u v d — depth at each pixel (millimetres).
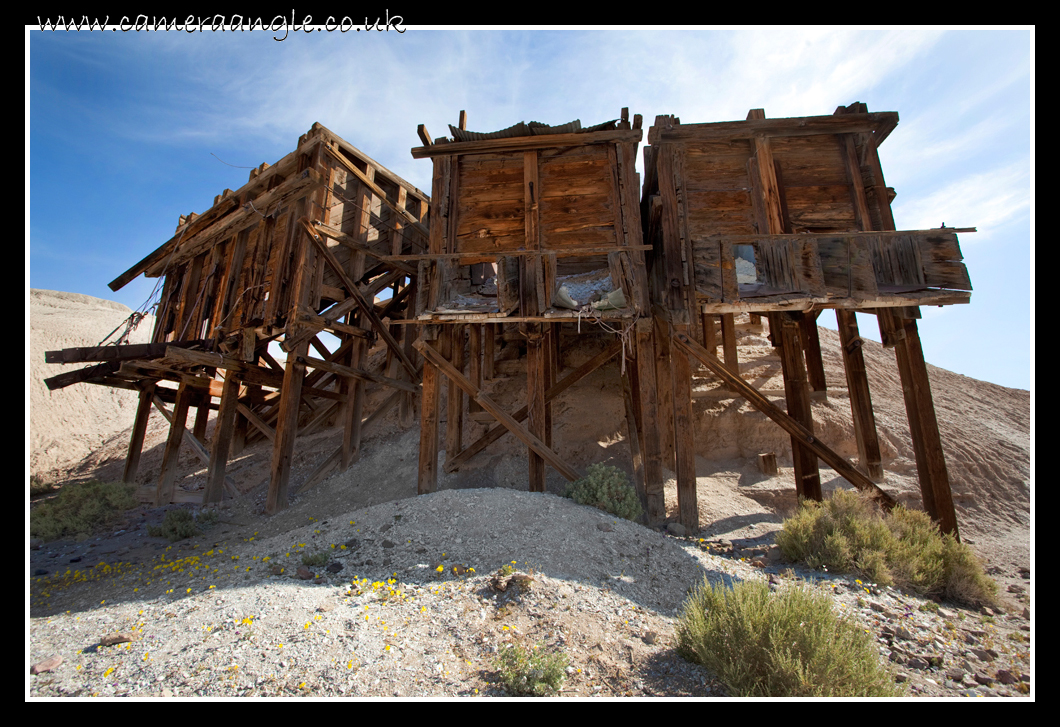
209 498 13531
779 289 9070
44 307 50094
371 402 17359
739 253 10367
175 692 3705
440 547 6496
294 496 13539
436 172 10773
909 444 12812
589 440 12719
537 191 10484
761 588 4598
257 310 14078
